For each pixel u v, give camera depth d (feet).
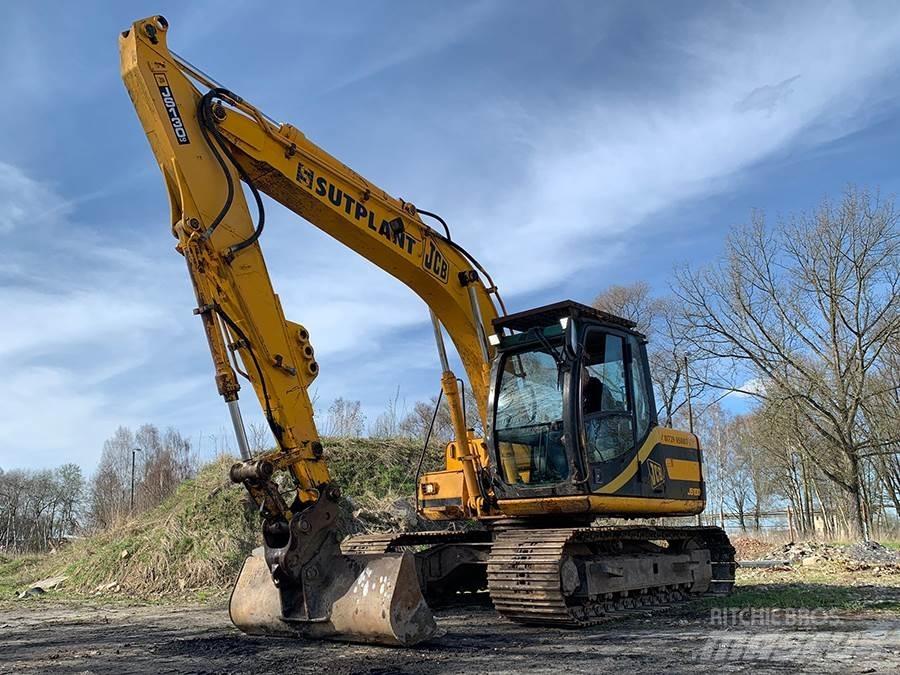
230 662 19.40
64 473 205.67
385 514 52.03
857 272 85.87
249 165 23.15
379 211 26.30
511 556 25.07
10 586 47.78
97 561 46.73
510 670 17.83
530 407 26.91
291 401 21.34
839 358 86.58
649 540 30.83
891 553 54.24
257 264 21.66
